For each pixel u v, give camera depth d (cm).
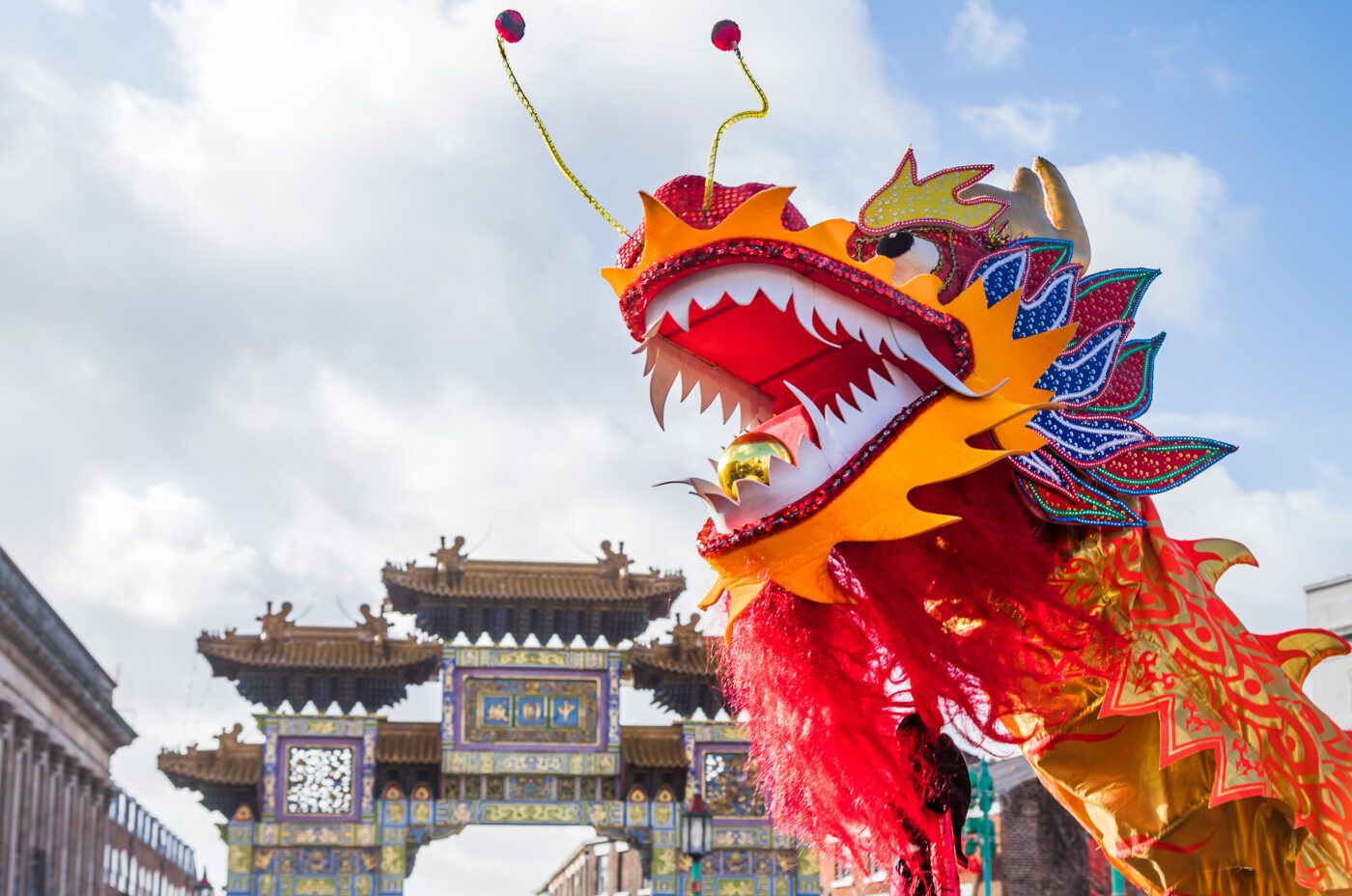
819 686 349
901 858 348
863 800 348
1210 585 396
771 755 366
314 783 3253
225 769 3275
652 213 321
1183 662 370
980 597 345
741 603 337
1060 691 370
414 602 3512
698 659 3356
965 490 352
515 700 3319
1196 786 371
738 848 3275
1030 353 358
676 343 356
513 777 3300
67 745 4775
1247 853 371
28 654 4100
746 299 322
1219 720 366
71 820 4947
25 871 4031
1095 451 381
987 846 1708
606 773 3272
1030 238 389
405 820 3256
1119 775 377
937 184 380
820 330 339
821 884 3278
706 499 334
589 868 5950
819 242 329
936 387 345
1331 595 2164
